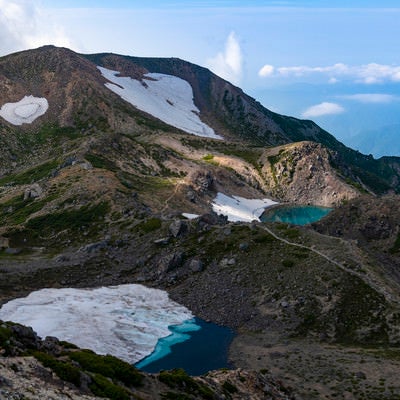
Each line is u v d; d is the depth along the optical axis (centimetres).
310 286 12344
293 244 14350
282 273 13088
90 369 5056
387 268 15675
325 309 11538
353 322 11069
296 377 8631
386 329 10662
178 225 15925
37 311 11031
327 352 9806
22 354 4538
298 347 10219
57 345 5484
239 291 12769
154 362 9544
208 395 5834
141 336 10525
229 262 13975
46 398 3766
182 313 12100
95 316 11169
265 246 14475
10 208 19975
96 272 14212
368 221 19862
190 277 13812
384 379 8206
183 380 5888
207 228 15900
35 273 13500
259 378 7419
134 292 13125
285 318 11506
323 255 13475
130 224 17188
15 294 12025
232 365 9519
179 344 10431
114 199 19175
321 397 7688
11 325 5141
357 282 12200
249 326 11488
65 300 11994
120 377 5231
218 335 11050
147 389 5325
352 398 7600
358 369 8744
